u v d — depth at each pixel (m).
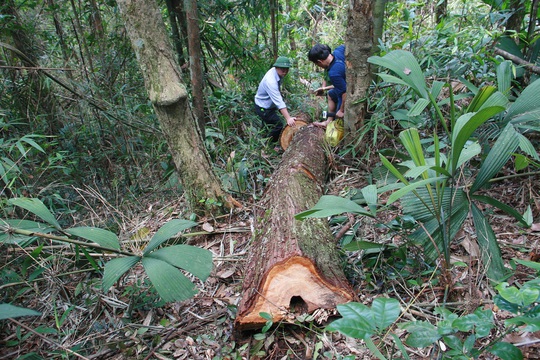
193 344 1.86
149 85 2.65
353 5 3.10
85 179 3.59
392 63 2.07
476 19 3.37
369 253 2.17
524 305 1.12
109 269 1.73
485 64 3.06
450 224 1.84
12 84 3.60
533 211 2.40
